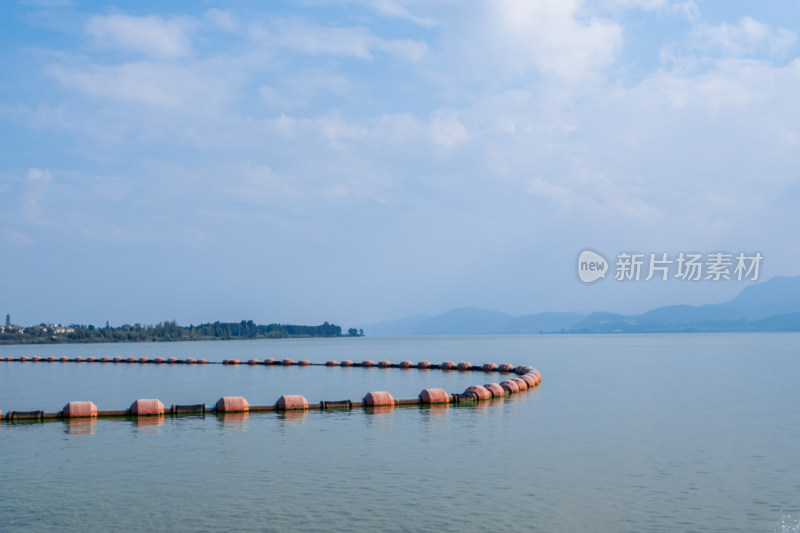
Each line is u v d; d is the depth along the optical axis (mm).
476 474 27344
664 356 132750
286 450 32250
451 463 29297
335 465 28969
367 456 30797
